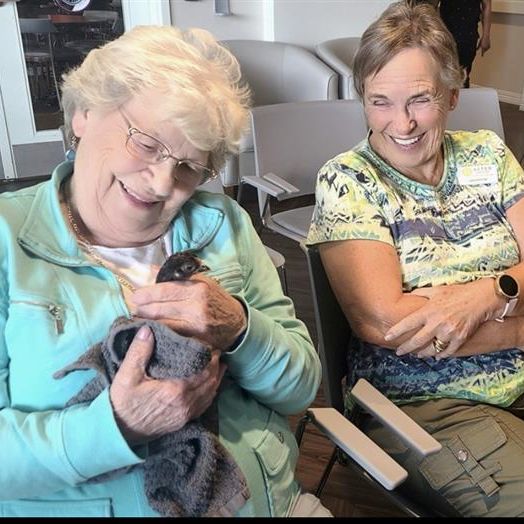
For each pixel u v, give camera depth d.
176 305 0.90
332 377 1.44
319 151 2.52
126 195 0.98
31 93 4.04
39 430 0.87
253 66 4.05
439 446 1.07
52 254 0.97
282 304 1.23
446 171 1.44
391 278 1.30
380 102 1.36
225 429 1.03
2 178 4.16
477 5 4.51
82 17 4.00
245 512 1.00
